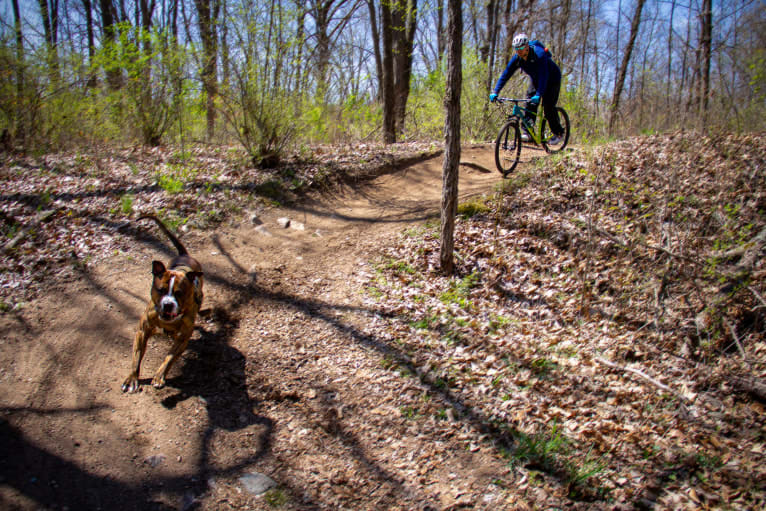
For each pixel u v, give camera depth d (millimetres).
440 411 4188
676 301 5211
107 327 5035
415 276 6453
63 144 10602
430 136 14734
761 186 6480
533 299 5883
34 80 10000
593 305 5578
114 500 3240
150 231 7004
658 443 3666
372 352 4980
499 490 3400
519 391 4391
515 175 9039
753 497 3088
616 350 4824
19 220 6949
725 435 3695
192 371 4566
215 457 3678
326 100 11102
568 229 6863
